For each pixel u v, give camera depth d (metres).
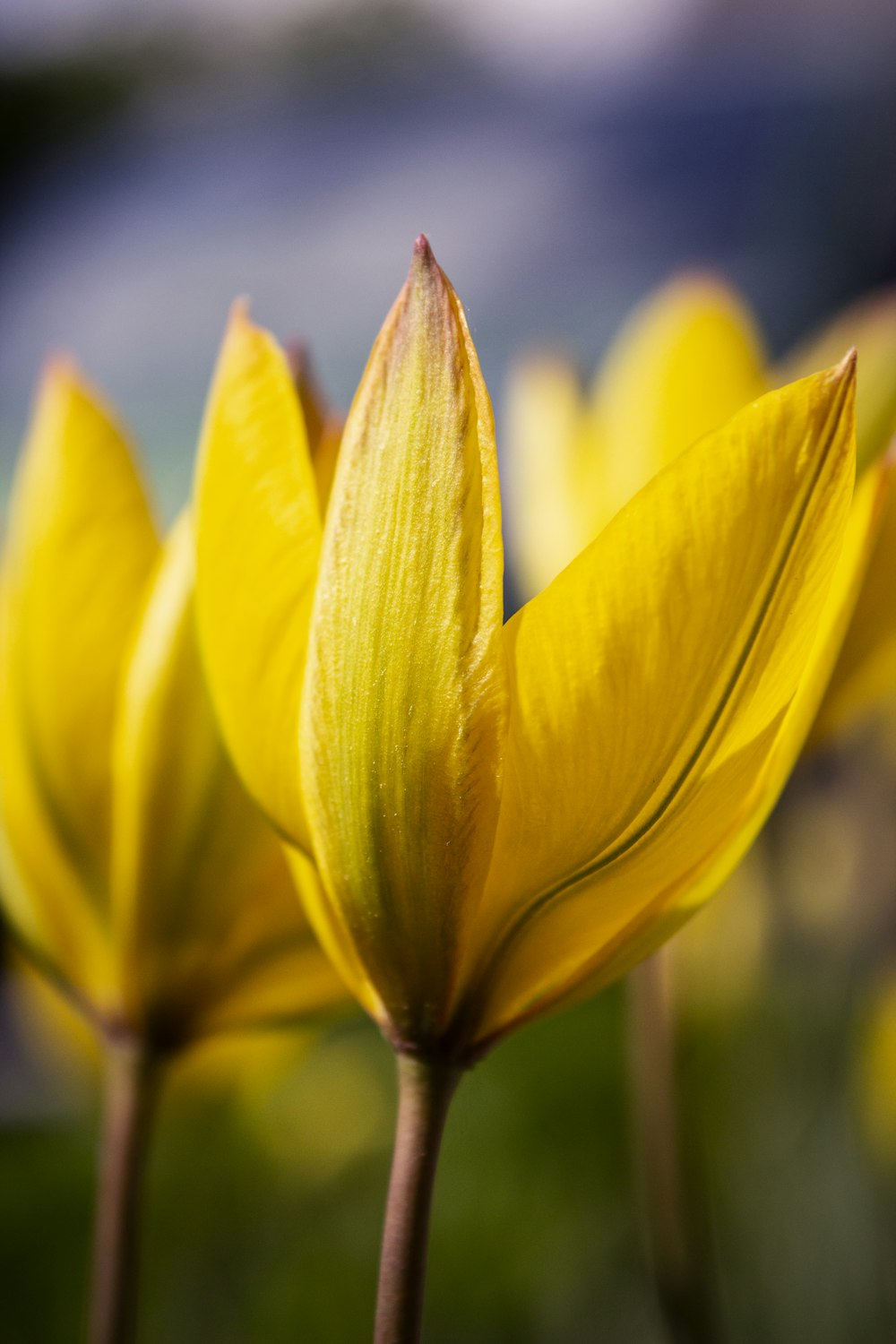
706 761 0.20
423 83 1.61
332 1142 0.54
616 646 0.19
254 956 0.24
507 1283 0.53
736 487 0.19
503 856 0.20
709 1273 0.33
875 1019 0.51
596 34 1.49
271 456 0.20
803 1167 0.52
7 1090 0.58
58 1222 0.53
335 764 0.20
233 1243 0.52
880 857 0.52
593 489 0.28
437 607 0.19
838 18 1.19
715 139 1.26
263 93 1.74
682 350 0.27
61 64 1.88
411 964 0.20
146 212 1.57
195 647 0.23
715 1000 0.50
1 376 1.39
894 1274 0.50
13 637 0.23
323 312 1.29
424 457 0.19
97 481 0.23
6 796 0.24
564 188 1.32
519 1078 0.62
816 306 1.10
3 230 1.65
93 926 0.24
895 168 1.07
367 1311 0.51
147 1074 0.24
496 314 1.22
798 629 0.20
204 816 0.23
